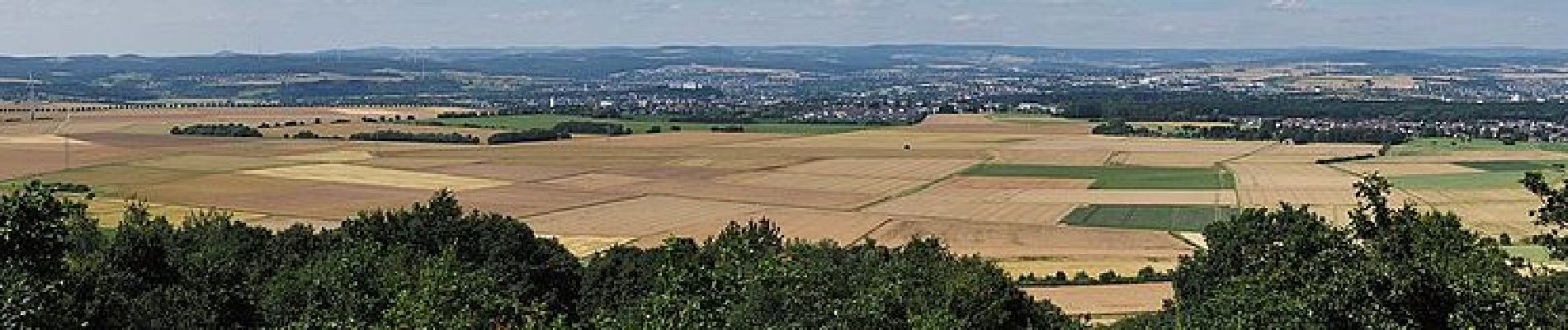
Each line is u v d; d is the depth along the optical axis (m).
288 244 72.31
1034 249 122.19
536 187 180.50
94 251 50.94
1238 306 31.48
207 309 45.19
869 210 156.75
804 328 43.00
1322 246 30.36
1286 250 33.19
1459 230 30.97
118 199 158.00
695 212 154.12
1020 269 104.94
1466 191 167.62
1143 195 172.12
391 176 193.25
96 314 39.06
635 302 58.50
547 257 74.12
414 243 73.12
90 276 42.66
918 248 75.00
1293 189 176.88
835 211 155.88
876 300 44.00
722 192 176.38
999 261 111.88
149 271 47.81
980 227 140.75
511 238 72.94
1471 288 25.89
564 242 127.44
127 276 45.72
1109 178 194.50
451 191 175.12
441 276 42.53
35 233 37.03
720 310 42.97
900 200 167.50
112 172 191.75
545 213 152.12
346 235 75.25
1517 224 134.62
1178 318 46.09
